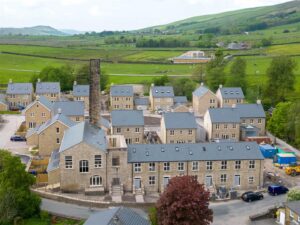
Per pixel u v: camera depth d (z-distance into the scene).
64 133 120.94
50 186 106.94
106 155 104.06
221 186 107.75
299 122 141.62
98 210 95.19
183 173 107.19
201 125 161.88
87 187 104.69
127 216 71.19
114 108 198.12
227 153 108.75
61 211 94.62
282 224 89.31
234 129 147.75
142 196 102.50
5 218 89.38
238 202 101.31
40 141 129.25
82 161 103.62
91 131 112.38
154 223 81.00
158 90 198.50
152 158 106.25
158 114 189.75
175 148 108.94
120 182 105.81
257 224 90.00
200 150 108.88
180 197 77.19
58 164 108.75
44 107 152.00
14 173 93.38
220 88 189.88
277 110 155.62
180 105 177.00
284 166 123.81
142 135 141.12
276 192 105.00
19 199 90.44
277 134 154.62
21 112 192.38
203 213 77.69
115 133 140.00
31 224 90.19
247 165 108.69
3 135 154.00
